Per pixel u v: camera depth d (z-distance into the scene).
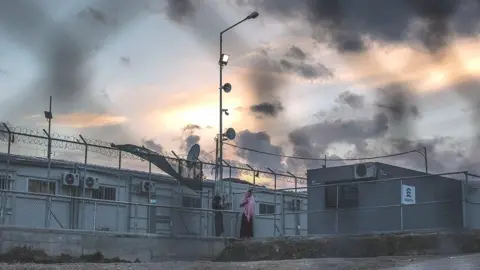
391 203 18.56
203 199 24.06
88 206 20.14
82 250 15.48
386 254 15.26
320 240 16.92
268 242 17.89
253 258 17.78
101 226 20.36
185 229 22.44
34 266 12.49
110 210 20.84
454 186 19.69
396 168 19.12
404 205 16.12
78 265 13.17
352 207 19.31
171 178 23.00
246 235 19.73
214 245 18.67
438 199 19.17
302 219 26.20
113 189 21.19
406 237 15.11
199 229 21.39
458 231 14.48
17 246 14.26
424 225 18.55
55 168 19.84
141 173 22.23
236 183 25.62
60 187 19.64
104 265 13.31
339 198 19.75
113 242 16.19
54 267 12.38
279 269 11.76
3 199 15.36
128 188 21.67
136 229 18.56
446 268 10.29
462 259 11.69
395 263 11.91
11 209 17.94
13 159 18.67
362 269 11.27
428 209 18.77
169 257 17.41
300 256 16.89
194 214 22.64
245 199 20.11
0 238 14.01
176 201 22.94
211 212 20.97
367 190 19.11
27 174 18.97
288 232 25.70
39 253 14.59
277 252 17.42
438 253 14.39
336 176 20.08
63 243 15.12
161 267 12.82
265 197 25.62
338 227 18.48
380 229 18.59
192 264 13.41
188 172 23.34
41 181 19.28
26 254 14.35
